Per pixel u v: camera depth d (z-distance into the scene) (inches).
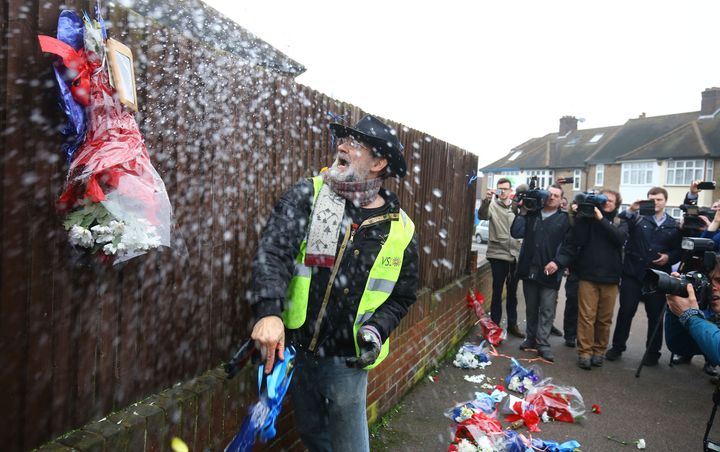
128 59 60.6
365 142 86.5
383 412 154.5
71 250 59.1
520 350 250.4
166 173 72.0
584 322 225.6
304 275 85.2
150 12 91.8
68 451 58.2
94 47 55.4
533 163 1737.2
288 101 101.9
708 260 110.4
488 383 195.9
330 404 89.7
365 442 90.9
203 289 83.3
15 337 54.5
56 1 55.2
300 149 108.2
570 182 268.1
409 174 168.6
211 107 80.1
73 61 53.3
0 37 50.5
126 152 56.9
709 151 1279.5
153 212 60.7
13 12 51.3
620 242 219.9
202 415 80.4
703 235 223.0
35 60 53.6
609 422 168.7
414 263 94.4
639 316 358.6
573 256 226.7
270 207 99.3
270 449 103.5
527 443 137.7
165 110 71.0
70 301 60.3
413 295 94.4
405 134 163.6
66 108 53.2
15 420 55.6
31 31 53.1
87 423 64.4
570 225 232.2
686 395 197.8
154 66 68.6
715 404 121.3
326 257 84.6
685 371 229.1
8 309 53.5
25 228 54.3
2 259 52.4
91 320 63.5
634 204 247.1
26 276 54.9
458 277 259.4
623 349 245.1
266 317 74.4
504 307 368.5
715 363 99.3
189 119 75.7
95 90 55.5
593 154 1572.3
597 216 217.0
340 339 86.6
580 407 172.9
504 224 273.6
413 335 176.9
